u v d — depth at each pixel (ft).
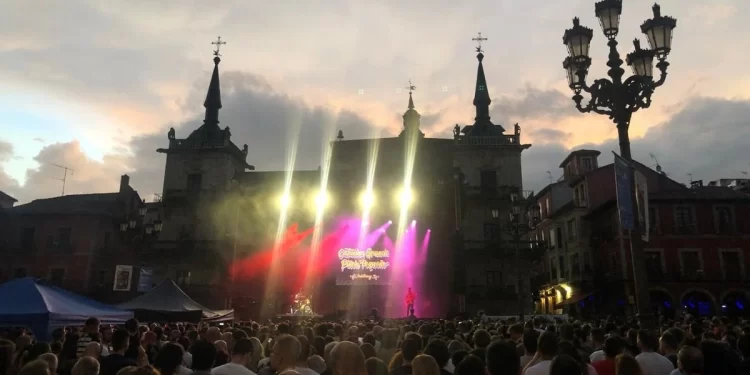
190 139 179.52
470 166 168.55
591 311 157.17
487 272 157.28
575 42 42.63
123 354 23.54
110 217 162.81
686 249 138.62
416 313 148.87
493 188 163.53
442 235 156.66
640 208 38.99
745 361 20.68
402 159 170.91
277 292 160.04
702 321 51.21
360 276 152.76
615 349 20.54
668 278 136.36
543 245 156.76
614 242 147.54
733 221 139.95
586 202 166.09
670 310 135.23
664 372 20.56
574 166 186.29
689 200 141.38
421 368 14.70
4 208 164.25
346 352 15.94
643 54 40.73
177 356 19.34
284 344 18.16
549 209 195.52
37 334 44.55
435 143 177.17
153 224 118.62
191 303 65.62
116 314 53.26
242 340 21.39
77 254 156.76
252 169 199.62
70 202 170.91
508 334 37.04
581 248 164.45
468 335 34.76
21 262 157.48
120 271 110.01
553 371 13.12
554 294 183.52
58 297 49.39
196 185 174.40
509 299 152.35
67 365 24.90
